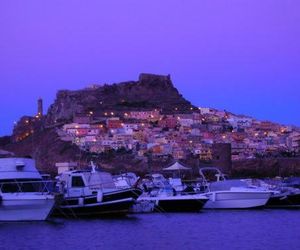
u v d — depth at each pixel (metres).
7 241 42.53
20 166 53.91
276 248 39.06
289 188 74.44
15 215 52.06
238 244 41.09
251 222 54.88
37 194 52.56
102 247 40.00
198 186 71.12
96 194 56.62
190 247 39.88
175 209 64.00
